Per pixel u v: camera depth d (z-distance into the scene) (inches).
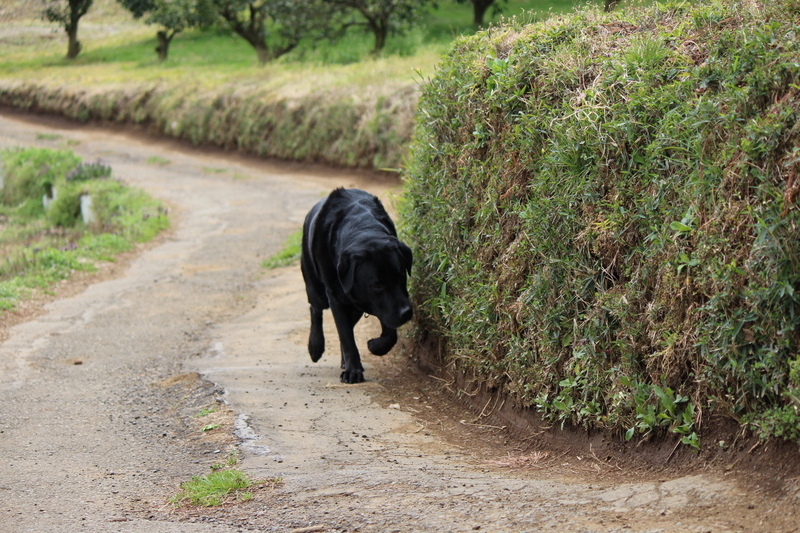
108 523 131.3
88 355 285.0
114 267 486.6
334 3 1258.0
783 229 117.2
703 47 145.8
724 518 107.7
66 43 2108.8
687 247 135.7
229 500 139.5
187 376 237.9
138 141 1206.3
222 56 1648.6
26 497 146.0
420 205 240.1
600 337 151.9
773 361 118.1
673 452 137.1
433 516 123.8
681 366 136.5
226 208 703.7
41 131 1339.8
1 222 830.5
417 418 192.9
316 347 242.7
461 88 204.2
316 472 151.4
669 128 140.2
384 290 200.7
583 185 157.5
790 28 129.1
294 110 932.6
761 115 127.0
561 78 167.9
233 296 382.0
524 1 1555.1
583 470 146.3
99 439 185.2
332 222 221.8
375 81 856.3
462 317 198.1
